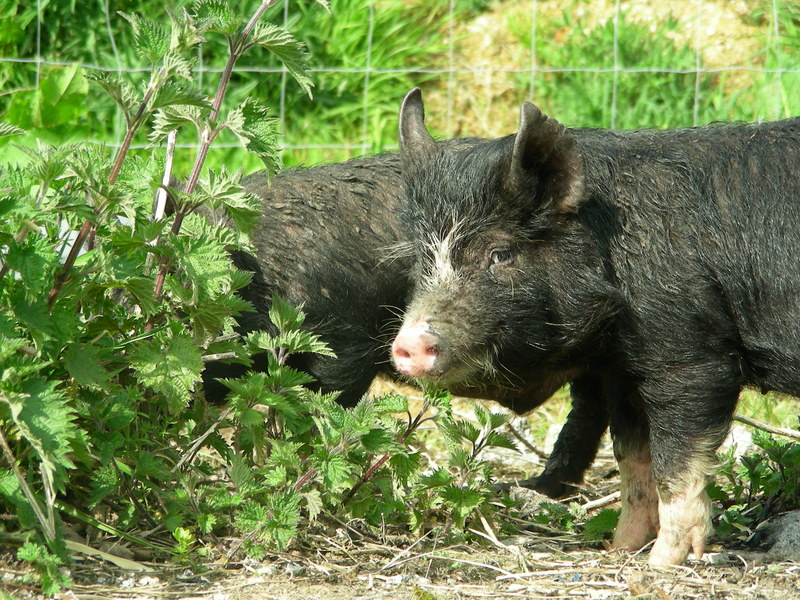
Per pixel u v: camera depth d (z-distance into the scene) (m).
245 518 8.19
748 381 9.64
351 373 11.27
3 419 7.65
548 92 21.00
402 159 9.87
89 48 19.72
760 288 9.20
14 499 7.51
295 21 20.56
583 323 9.18
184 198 8.44
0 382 7.15
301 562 8.44
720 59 20.89
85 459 7.92
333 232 11.18
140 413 8.73
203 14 8.34
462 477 9.27
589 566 8.91
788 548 9.38
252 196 8.70
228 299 8.55
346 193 11.45
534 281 9.12
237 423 9.42
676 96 20.09
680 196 9.28
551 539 9.89
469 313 8.99
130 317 8.71
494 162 9.05
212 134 8.66
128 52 19.83
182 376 8.25
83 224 8.34
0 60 17.67
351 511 9.20
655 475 9.27
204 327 8.55
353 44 21.19
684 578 8.55
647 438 9.82
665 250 9.14
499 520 10.17
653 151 9.59
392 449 8.61
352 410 8.78
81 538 8.17
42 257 7.42
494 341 9.13
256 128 8.59
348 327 11.18
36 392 7.31
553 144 8.87
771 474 10.59
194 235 8.94
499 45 21.95
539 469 12.88
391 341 11.31
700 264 9.12
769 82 20.06
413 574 8.40
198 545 8.50
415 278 9.57
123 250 8.20
